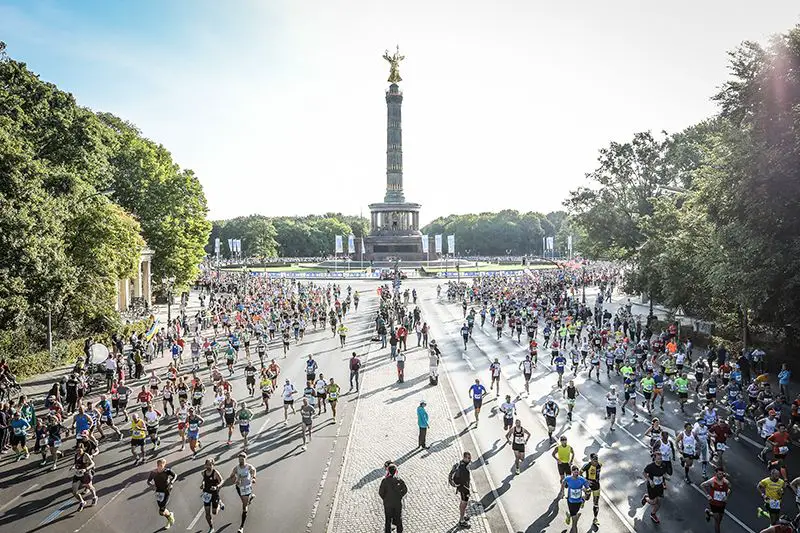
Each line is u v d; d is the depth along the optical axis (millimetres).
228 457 25719
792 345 39281
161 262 77188
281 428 29453
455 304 84000
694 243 45875
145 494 22125
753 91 33344
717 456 22953
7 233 35344
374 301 88438
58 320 48250
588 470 19328
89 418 25734
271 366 35906
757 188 31672
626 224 77125
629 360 38562
